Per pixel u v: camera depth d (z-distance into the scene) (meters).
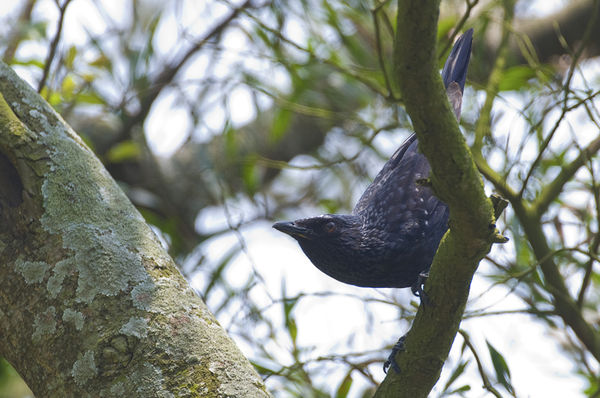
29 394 9.49
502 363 7.49
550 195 9.06
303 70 10.41
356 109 11.78
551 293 8.81
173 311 4.97
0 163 5.33
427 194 7.72
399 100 8.66
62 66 9.96
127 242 5.21
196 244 11.97
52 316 4.92
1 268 5.14
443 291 5.34
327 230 7.58
